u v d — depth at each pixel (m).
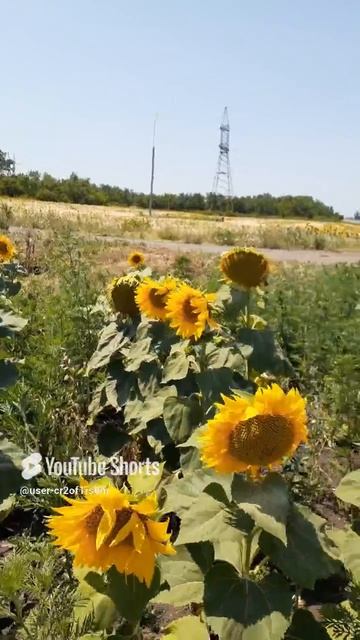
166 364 3.77
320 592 3.24
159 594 2.49
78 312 5.76
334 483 4.38
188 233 30.75
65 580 2.62
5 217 24.48
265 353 3.43
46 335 5.61
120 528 1.85
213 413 3.30
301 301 9.16
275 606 2.19
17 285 6.98
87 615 2.15
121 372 4.40
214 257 17.59
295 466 3.68
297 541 2.23
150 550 1.86
